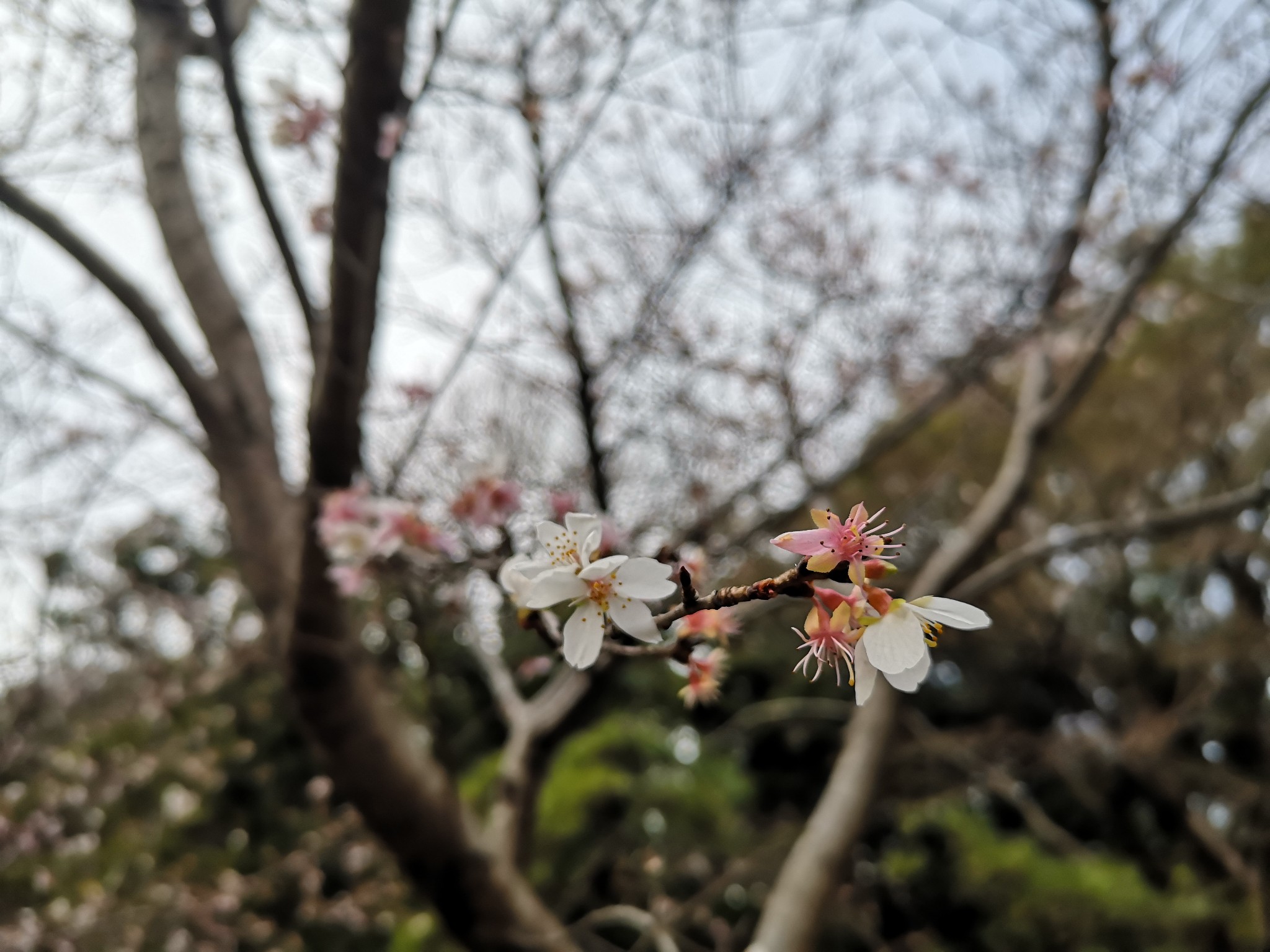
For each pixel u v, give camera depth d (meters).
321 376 2.58
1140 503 8.09
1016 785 7.90
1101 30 3.51
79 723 5.82
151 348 3.14
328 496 2.49
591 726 6.82
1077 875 6.73
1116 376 8.16
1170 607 8.49
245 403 3.41
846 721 6.91
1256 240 7.13
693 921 5.62
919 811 7.05
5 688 4.18
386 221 2.48
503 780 3.85
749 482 3.54
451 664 6.10
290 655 2.98
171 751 6.59
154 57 3.32
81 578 4.59
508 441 3.29
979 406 6.25
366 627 3.90
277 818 6.61
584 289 3.50
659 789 6.22
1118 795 8.27
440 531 2.28
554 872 5.93
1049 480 8.41
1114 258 4.80
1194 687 8.11
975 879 6.61
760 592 0.94
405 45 2.34
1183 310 7.45
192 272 3.53
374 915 5.78
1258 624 7.71
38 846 5.12
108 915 5.02
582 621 0.97
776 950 3.44
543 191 2.73
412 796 3.16
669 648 1.34
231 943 5.43
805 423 3.79
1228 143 3.57
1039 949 6.30
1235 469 7.71
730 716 8.01
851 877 6.46
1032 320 4.28
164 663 5.85
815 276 3.80
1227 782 7.09
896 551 0.93
